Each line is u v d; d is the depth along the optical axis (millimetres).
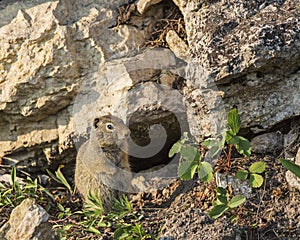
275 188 6574
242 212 6426
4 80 7664
